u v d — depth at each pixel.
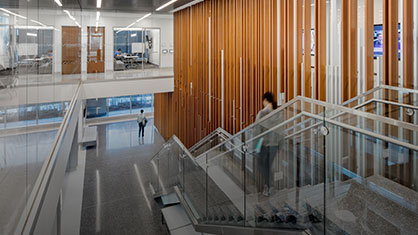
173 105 13.45
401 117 3.64
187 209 6.15
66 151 5.00
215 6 9.16
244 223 4.31
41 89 3.00
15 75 1.91
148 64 14.91
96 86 11.98
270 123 3.60
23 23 2.18
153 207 7.62
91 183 9.13
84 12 13.55
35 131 2.61
